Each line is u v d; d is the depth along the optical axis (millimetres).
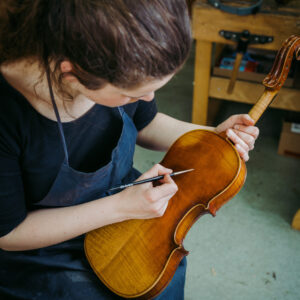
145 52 527
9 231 880
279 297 1577
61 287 948
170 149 1131
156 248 935
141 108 1101
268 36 1541
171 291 1051
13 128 792
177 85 2729
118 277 896
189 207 1015
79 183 936
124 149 1008
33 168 882
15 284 978
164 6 521
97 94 634
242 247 1752
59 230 888
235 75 1789
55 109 765
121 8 499
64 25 523
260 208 1905
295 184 2010
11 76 745
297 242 1761
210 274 1665
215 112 2350
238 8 1494
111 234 967
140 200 871
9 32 627
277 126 2350
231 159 1029
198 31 1656
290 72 1824
